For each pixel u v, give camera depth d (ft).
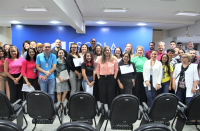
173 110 6.46
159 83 9.35
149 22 17.57
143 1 11.22
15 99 10.48
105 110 6.42
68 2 9.68
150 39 20.54
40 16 16.58
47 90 9.95
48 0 6.84
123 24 19.15
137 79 10.73
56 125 8.45
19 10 14.30
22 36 19.85
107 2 11.69
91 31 20.30
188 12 14.01
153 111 6.46
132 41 20.51
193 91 8.79
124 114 6.16
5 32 22.74
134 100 5.96
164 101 6.23
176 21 17.75
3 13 15.52
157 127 3.67
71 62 10.39
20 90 10.57
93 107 6.48
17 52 10.36
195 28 18.31
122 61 10.01
